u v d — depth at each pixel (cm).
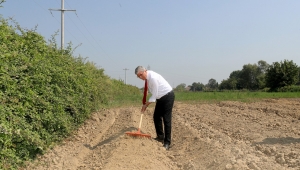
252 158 575
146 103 759
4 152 480
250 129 936
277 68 4525
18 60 591
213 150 656
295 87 4181
